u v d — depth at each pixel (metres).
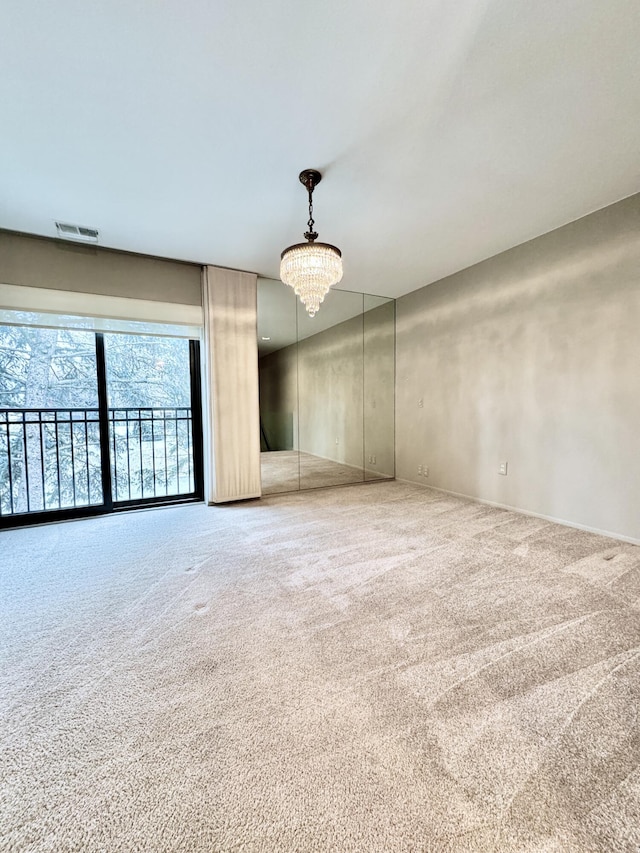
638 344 2.58
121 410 3.62
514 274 3.36
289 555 2.52
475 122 1.84
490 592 2.02
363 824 0.91
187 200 2.51
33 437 3.26
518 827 0.90
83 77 1.55
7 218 2.74
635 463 2.63
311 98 1.68
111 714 1.25
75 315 3.22
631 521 2.67
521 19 1.34
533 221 2.89
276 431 4.29
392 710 1.25
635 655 1.51
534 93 1.67
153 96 1.65
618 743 1.12
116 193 2.42
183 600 1.96
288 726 1.19
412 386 4.69
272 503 3.85
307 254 2.19
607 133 1.93
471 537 2.83
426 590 2.04
